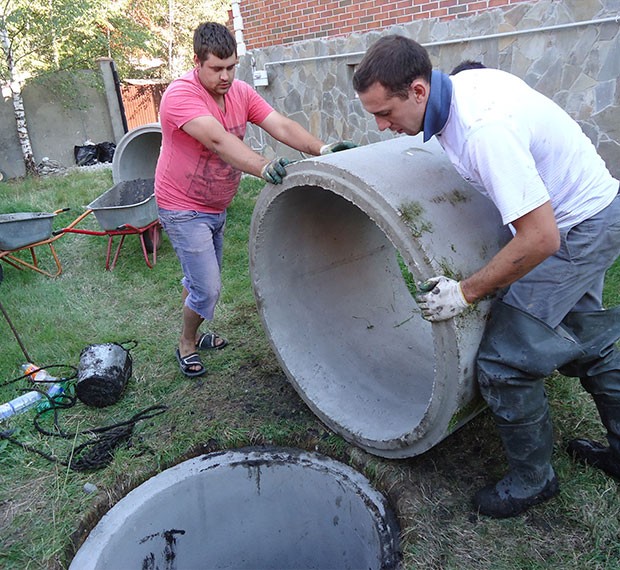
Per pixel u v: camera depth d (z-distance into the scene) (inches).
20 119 445.7
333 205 127.9
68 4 454.9
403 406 118.3
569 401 121.5
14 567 94.7
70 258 234.7
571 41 215.6
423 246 85.0
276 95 345.1
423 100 75.7
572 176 79.9
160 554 113.3
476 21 239.8
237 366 146.9
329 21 297.9
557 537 92.4
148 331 168.1
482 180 75.2
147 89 754.2
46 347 160.1
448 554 91.0
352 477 110.7
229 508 119.8
